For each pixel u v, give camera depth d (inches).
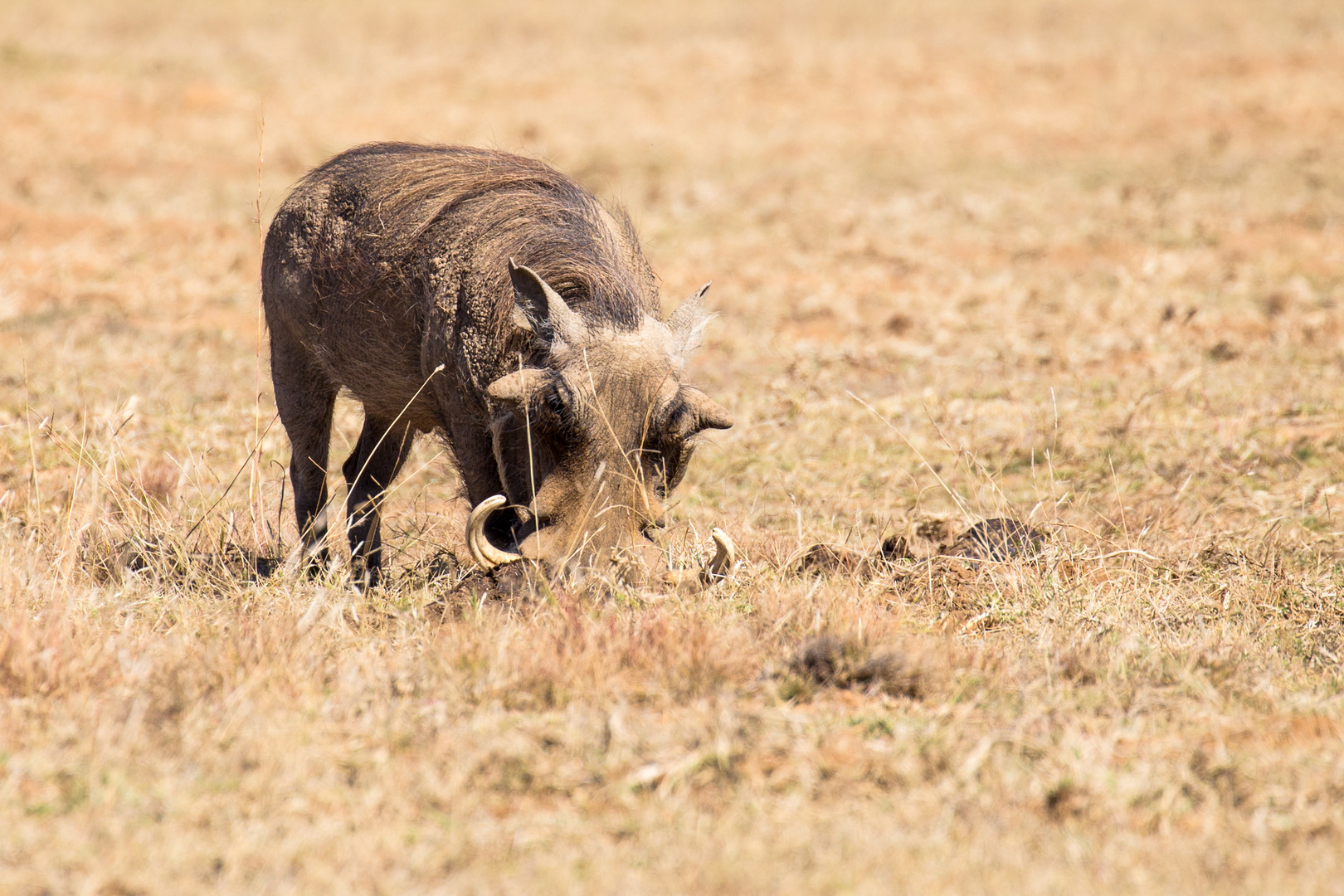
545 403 665.6
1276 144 2861.7
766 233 2192.4
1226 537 911.7
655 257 1995.6
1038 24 4904.0
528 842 490.9
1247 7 5142.7
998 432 1203.2
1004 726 592.1
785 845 482.0
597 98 3486.7
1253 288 1779.0
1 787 512.1
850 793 531.2
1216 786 534.9
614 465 662.5
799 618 716.7
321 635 689.6
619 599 681.6
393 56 4141.2
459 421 754.2
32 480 943.7
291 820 502.6
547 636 656.4
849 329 1621.6
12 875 454.6
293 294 879.7
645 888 455.5
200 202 2320.4
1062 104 3385.8
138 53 3907.5
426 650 666.2
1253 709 620.7
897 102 3437.5
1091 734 584.1
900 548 871.1
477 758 547.2
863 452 1169.4
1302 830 496.4
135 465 1033.5
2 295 1651.1
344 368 850.8
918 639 695.7
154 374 1374.3
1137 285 1747.0
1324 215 2210.9
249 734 557.6
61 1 4982.8
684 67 3951.8
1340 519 980.6
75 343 1487.5
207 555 850.8
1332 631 754.8
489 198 786.2
